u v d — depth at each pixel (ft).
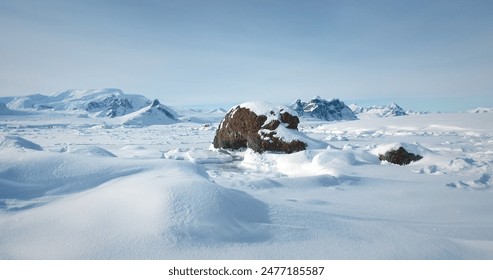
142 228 11.59
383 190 25.75
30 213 13.67
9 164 18.99
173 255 10.55
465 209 19.92
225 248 11.13
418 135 108.58
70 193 17.62
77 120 396.78
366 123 165.48
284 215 14.40
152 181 15.40
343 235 12.75
